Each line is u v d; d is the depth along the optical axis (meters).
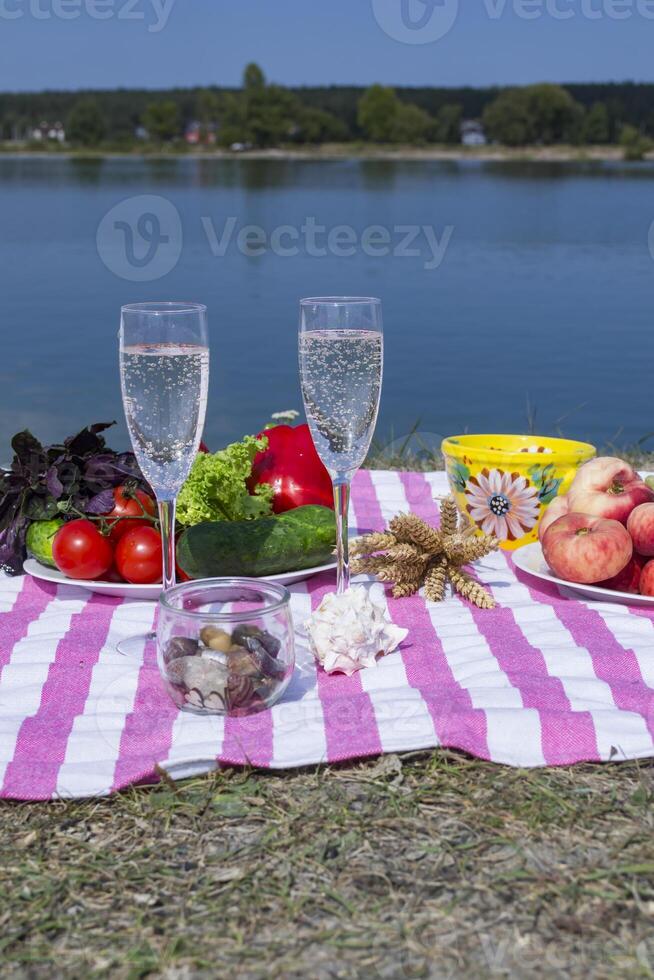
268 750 1.47
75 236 24.78
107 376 9.23
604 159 68.62
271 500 2.24
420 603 1.99
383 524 2.46
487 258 20.56
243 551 1.94
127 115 77.50
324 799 1.42
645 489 2.02
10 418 7.52
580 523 1.97
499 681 1.64
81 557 1.96
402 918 1.19
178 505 2.08
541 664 1.70
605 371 9.67
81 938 1.17
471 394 8.68
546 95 68.62
